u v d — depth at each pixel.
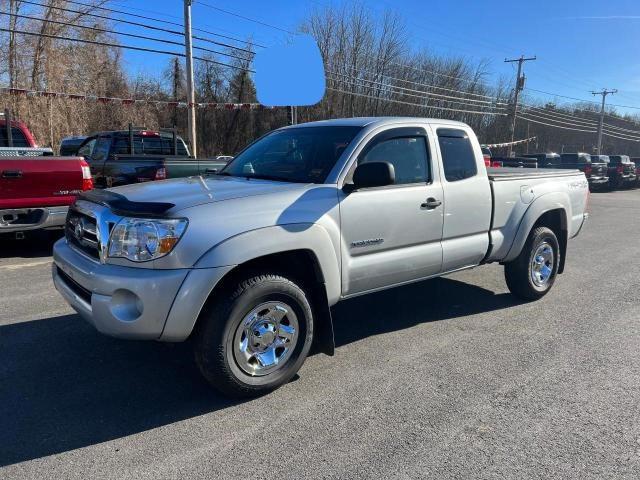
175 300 3.14
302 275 3.87
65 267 3.69
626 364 4.20
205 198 3.45
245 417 3.34
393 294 6.06
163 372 3.94
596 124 73.75
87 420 3.28
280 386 3.71
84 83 30.78
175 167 9.29
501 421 3.31
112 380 3.81
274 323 3.58
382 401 3.55
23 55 27.91
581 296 6.15
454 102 42.12
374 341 4.62
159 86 39.91
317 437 3.12
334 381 3.84
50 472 2.77
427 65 41.81
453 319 5.23
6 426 3.19
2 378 3.81
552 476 2.77
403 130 4.40
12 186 7.07
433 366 4.12
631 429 3.23
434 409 3.45
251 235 3.35
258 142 5.05
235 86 41.00
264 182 4.04
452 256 4.71
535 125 67.12
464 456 2.94
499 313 5.45
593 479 2.75
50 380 3.79
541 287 5.85
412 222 4.31
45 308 5.30
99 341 4.48
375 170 3.70
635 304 5.84
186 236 3.18
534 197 5.50
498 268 7.46
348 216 3.87
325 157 4.12
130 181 9.26
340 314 5.35
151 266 3.17
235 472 2.78
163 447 3.00
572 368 4.11
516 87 46.53
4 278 6.44
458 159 4.81
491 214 5.05
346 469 2.81
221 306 3.32
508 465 2.86
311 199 3.72
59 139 26.62
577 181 6.26
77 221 3.80
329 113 35.28
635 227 12.49
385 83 37.28
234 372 3.41
